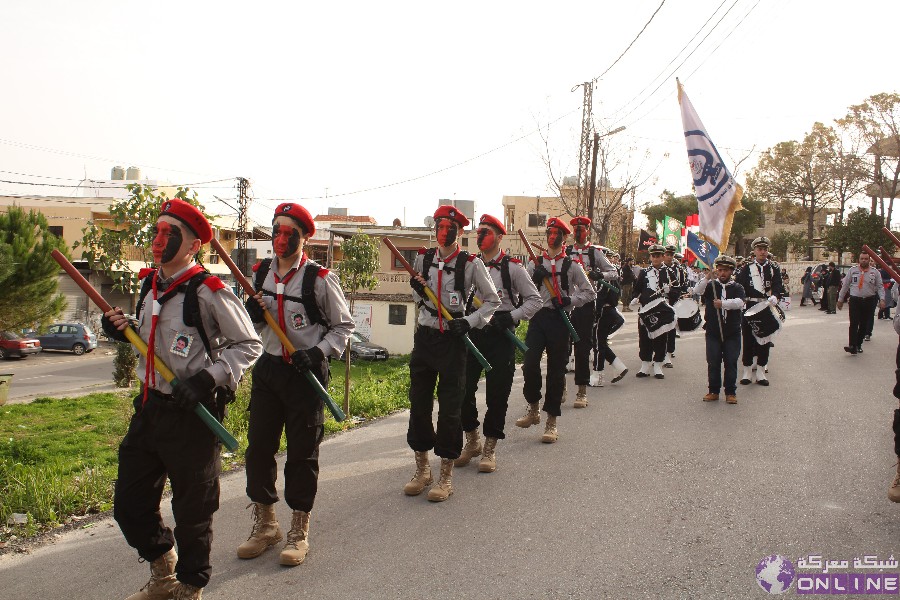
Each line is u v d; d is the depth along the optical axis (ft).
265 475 14.02
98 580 12.89
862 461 19.10
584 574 12.94
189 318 11.21
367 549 14.14
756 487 17.25
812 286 90.94
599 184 89.04
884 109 112.88
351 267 97.55
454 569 13.20
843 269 94.17
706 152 29.12
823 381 30.78
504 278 19.95
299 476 13.73
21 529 15.48
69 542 14.83
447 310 17.08
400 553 13.94
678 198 151.64
